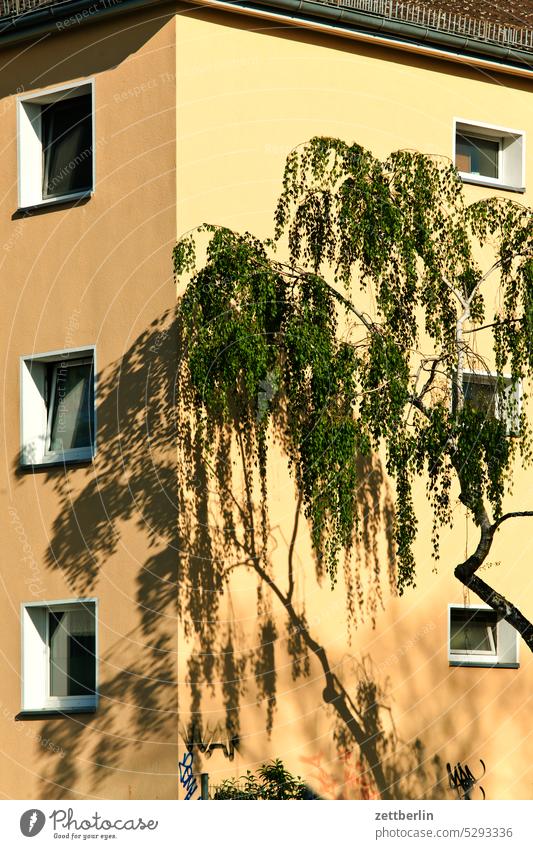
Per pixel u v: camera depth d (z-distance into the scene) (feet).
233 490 79.92
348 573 83.25
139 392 80.07
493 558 87.92
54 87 84.12
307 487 70.85
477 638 88.79
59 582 82.64
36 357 84.33
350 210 70.18
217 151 80.53
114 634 80.28
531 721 89.40
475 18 88.53
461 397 71.87
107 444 81.25
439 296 72.64
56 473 83.25
